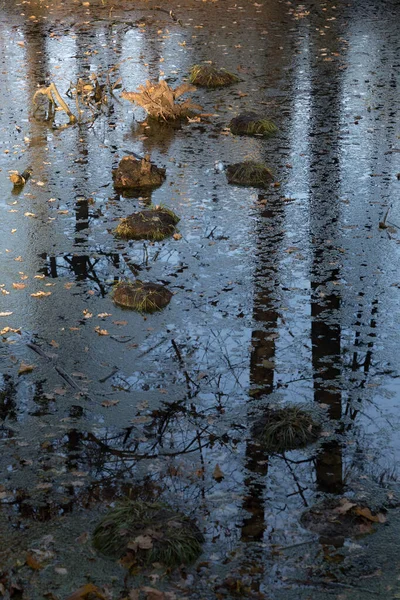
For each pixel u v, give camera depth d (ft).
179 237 33.83
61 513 19.25
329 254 32.24
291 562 17.70
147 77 55.26
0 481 20.43
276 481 20.40
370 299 28.99
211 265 31.55
